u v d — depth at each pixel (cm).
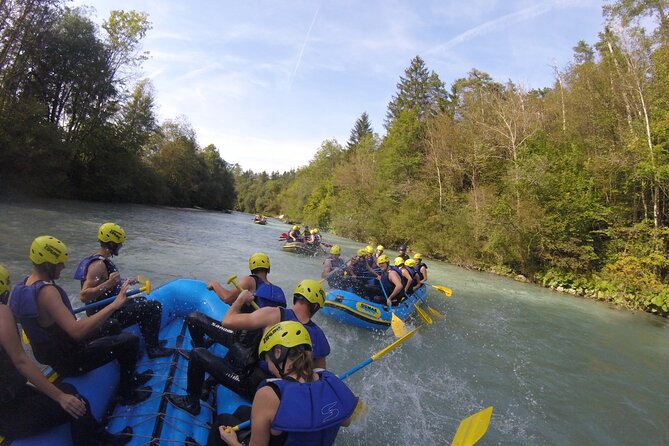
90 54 2225
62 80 2239
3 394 222
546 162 1812
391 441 393
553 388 581
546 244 1741
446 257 2211
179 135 4081
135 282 371
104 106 2494
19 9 1828
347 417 225
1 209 1390
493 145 2402
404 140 2977
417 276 888
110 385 296
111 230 361
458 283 1452
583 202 1680
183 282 502
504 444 421
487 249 1941
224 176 5316
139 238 1272
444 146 2567
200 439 292
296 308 309
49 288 250
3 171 1911
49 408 233
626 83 1653
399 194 2822
